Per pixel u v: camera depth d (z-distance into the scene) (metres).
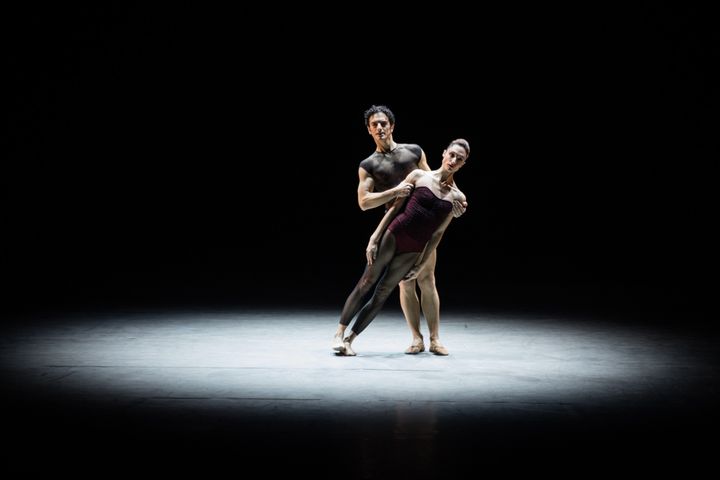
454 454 3.88
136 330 7.67
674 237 14.07
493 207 14.56
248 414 4.55
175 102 13.45
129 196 14.30
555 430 4.27
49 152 13.57
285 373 5.70
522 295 10.70
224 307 9.46
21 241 14.15
